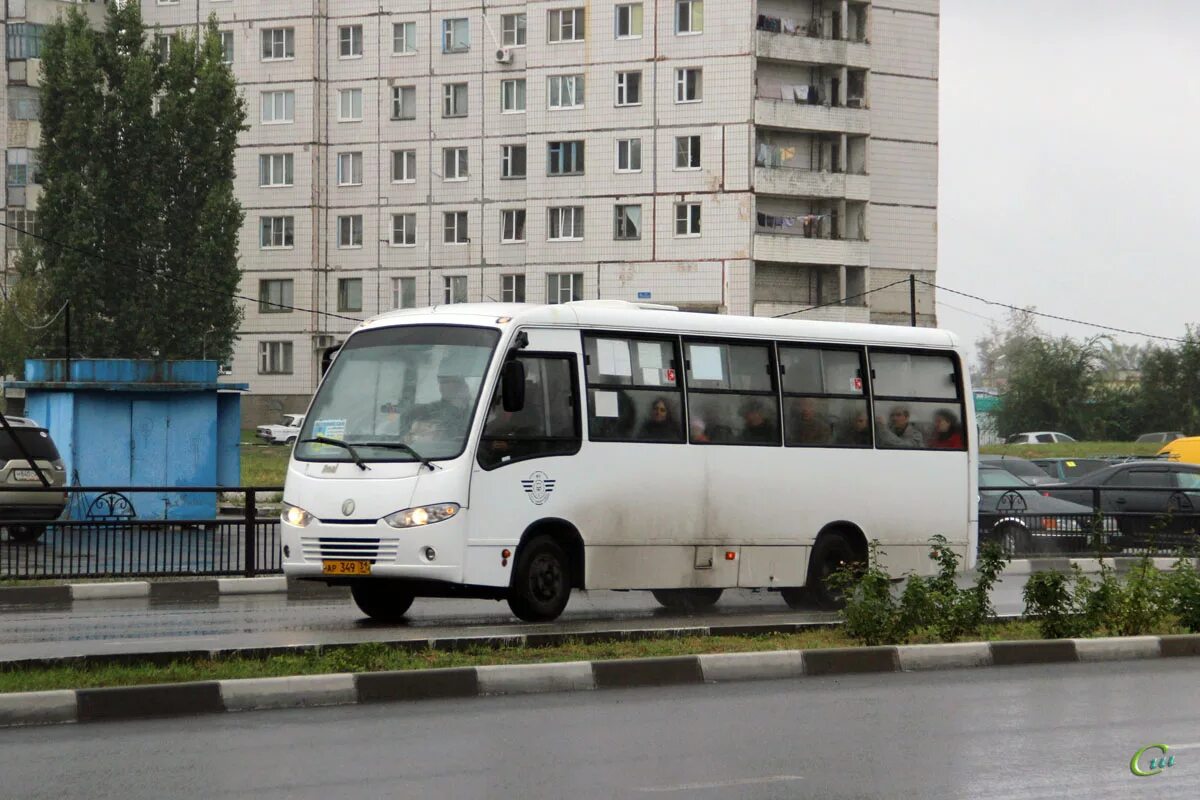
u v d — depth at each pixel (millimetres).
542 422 18984
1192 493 34719
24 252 86750
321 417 18984
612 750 11000
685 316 20719
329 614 20656
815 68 92500
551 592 19000
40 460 31234
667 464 20156
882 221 95625
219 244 85750
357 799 9266
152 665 13953
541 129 92938
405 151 95750
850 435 22297
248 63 97750
